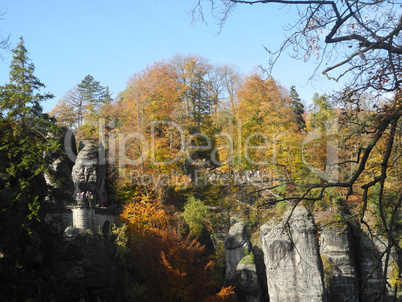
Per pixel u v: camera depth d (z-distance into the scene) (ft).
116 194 199.72
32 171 117.80
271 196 147.43
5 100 125.70
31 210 102.01
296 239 153.79
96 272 140.36
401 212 128.88
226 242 188.03
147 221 181.88
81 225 159.84
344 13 23.27
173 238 165.27
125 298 153.69
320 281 153.38
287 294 155.63
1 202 96.78
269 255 159.43
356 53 23.76
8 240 92.84
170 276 153.17
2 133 106.73
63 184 124.77
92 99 318.86
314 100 178.60
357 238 179.22
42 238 107.55
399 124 30.91
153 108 233.35
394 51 23.18
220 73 275.18
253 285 179.22
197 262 172.45
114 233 168.14
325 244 173.68
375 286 167.22
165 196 197.77
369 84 26.43
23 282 92.99
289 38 24.13
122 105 268.41
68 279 130.31
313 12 23.47
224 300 156.35
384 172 23.77
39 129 131.44
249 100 238.68
